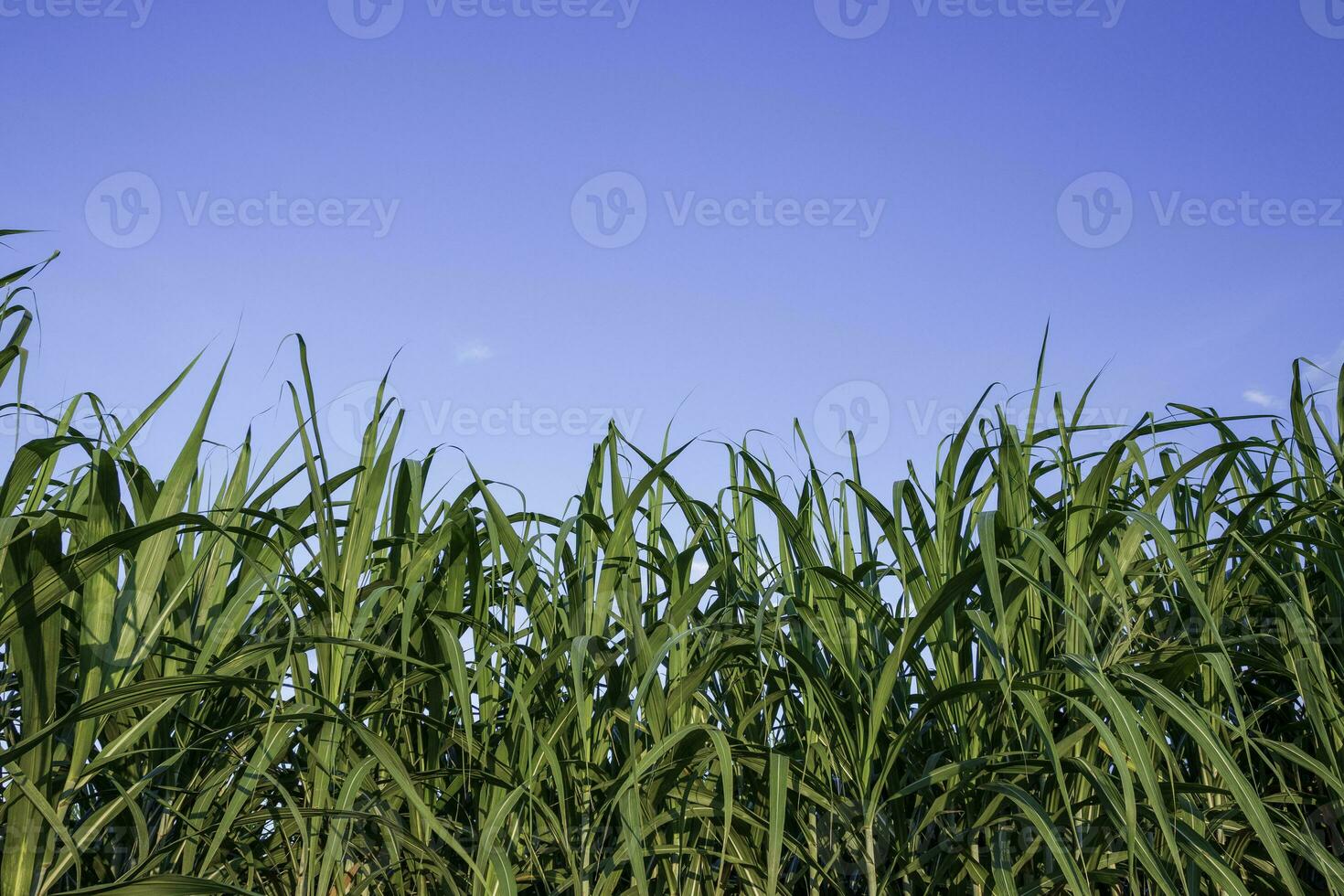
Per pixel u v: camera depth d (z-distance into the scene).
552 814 1.59
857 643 1.79
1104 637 1.77
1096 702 1.60
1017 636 1.72
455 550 1.77
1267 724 2.00
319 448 1.60
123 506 1.49
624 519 1.77
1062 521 1.76
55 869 1.28
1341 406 2.03
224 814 1.42
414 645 1.77
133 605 1.40
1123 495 2.05
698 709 1.90
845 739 1.65
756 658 1.80
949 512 1.88
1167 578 1.76
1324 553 1.92
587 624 1.81
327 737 1.53
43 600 1.22
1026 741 1.63
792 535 1.84
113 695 1.23
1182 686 1.81
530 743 1.56
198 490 1.71
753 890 1.74
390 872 1.68
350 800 1.38
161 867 1.45
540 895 1.76
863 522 2.04
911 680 1.83
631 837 1.36
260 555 1.67
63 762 1.32
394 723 1.75
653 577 2.04
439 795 1.72
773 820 1.43
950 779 1.65
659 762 1.63
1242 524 1.76
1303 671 1.68
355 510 1.64
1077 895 1.31
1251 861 1.71
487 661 1.73
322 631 1.59
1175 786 1.50
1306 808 1.80
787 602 1.75
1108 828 1.62
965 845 1.62
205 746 1.52
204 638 1.52
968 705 1.68
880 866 1.70
